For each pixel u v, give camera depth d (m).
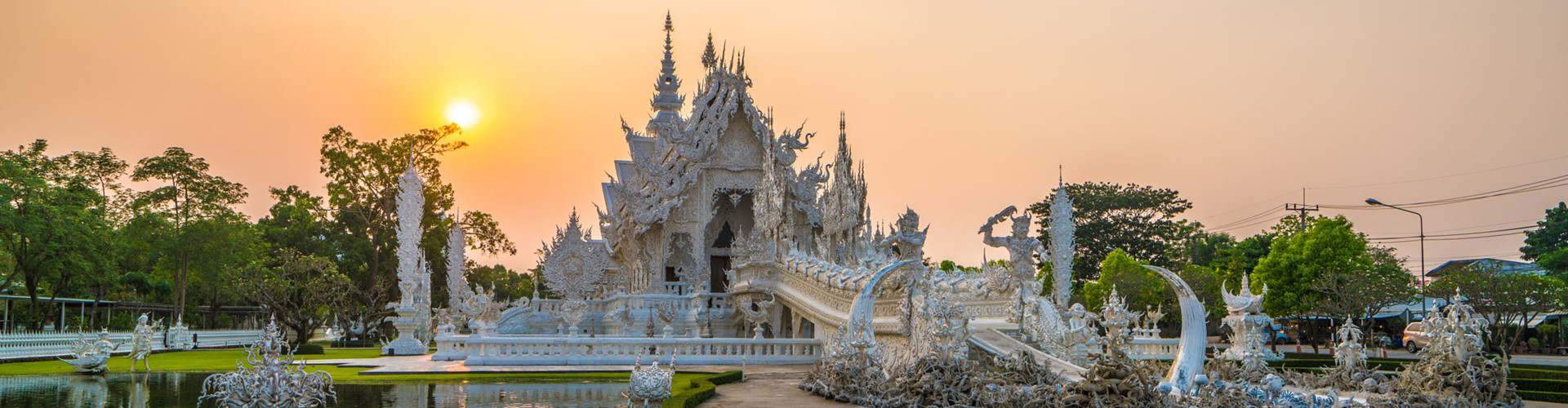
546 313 53.72
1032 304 33.19
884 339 28.69
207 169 75.94
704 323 46.47
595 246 65.38
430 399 23.91
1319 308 58.09
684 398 21.69
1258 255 84.94
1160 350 35.22
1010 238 35.47
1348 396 22.77
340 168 77.56
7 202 48.44
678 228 54.88
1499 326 50.03
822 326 38.81
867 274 34.50
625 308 51.66
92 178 70.50
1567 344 56.53
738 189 55.59
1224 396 18.08
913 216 31.55
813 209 53.84
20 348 40.12
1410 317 66.25
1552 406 23.27
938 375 20.92
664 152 56.09
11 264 56.28
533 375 31.27
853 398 22.80
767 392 25.97
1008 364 23.58
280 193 82.19
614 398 24.09
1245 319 26.56
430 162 80.00
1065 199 42.16
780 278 44.59
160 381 29.64
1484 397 20.92
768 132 54.25
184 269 66.94
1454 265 81.19
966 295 37.97
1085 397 17.66
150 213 66.94
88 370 32.66
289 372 17.09
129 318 65.44
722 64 55.50
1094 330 30.33
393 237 77.88
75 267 54.81
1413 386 21.61
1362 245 61.75
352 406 22.03
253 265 66.50
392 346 47.12
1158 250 94.38
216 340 61.97
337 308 67.31
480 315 45.28
